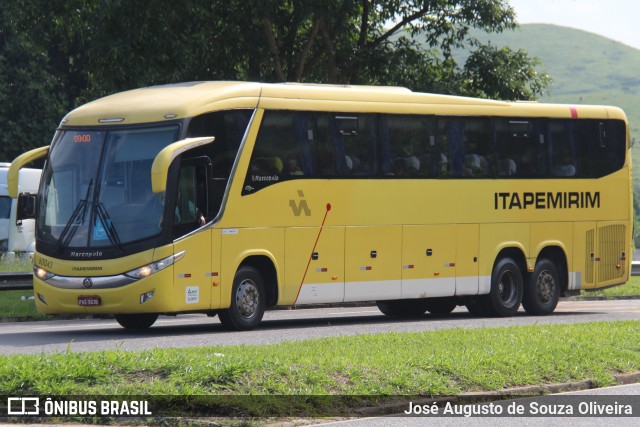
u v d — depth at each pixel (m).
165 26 42.72
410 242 28.45
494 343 19.69
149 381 14.37
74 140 24.84
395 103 28.36
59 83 67.81
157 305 23.62
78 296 23.92
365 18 49.31
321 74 50.28
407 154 28.50
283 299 25.86
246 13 45.00
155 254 23.59
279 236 25.72
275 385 14.32
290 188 25.92
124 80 43.22
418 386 15.29
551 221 31.78
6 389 13.68
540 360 17.70
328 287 26.73
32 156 25.62
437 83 49.06
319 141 26.61
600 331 22.31
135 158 24.14
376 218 27.70
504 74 50.34
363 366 16.03
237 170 24.89
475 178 30.00
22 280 34.19
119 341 22.20
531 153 31.41
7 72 65.81
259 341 21.98
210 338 22.78
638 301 42.91
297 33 49.53
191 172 24.16
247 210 25.08
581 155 32.56
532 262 31.41
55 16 44.03
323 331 24.83
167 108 24.23
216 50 45.91
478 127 30.25
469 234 29.83
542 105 31.83
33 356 15.73
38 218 24.78
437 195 29.09
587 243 32.66
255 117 25.34
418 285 28.64
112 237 23.84
